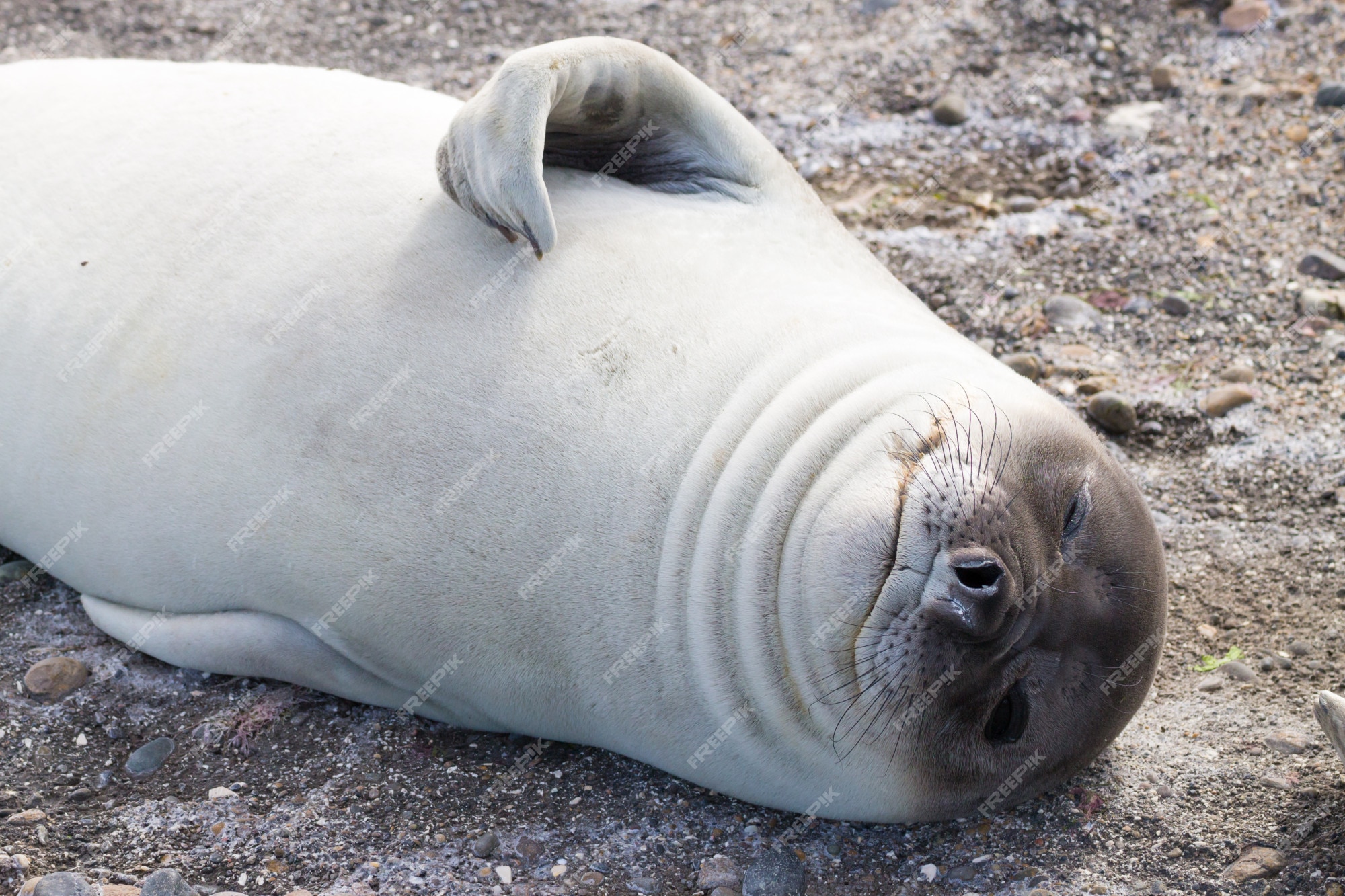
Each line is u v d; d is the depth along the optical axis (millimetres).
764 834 3275
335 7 6645
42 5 6559
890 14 6480
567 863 3148
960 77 6113
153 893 2916
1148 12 6379
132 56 6211
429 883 3066
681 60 6262
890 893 3113
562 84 3248
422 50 6332
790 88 6078
